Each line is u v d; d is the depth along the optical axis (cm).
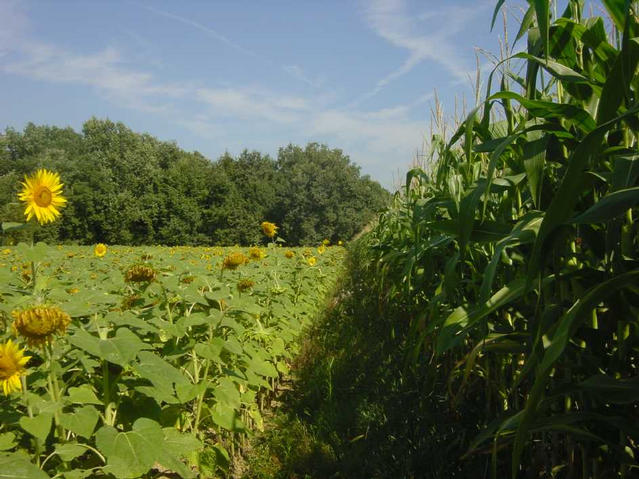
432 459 265
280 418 366
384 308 590
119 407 227
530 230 165
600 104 143
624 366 165
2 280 233
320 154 5053
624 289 152
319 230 4734
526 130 167
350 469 280
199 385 254
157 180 4409
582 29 166
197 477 264
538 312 175
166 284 282
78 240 4141
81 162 4588
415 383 349
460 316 209
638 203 127
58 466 191
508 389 263
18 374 169
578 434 160
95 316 233
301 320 545
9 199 3909
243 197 4831
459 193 256
